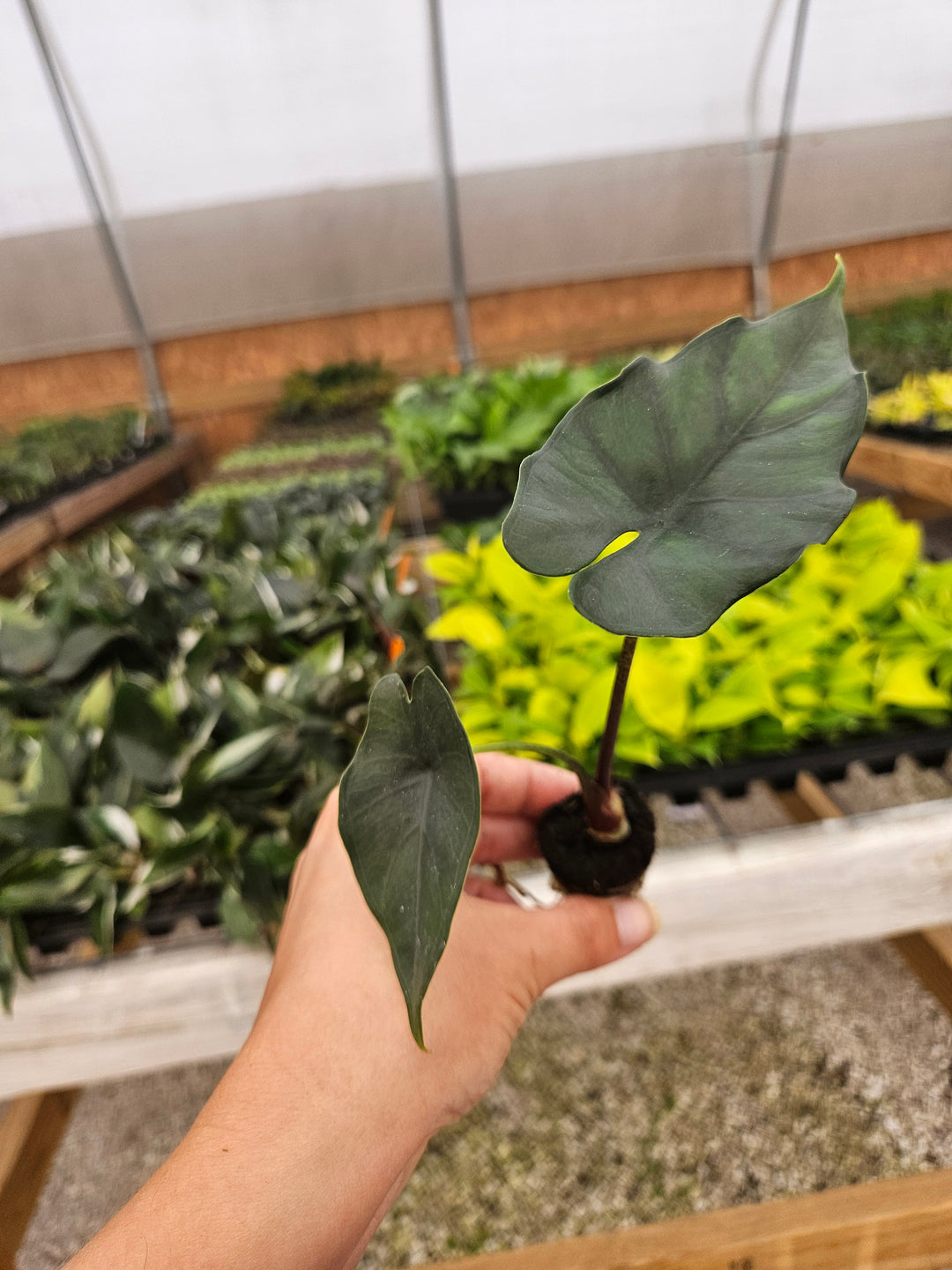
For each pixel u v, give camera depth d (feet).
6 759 2.54
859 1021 3.05
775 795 3.56
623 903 1.62
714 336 0.96
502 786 1.89
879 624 3.06
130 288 12.87
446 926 0.89
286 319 13.69
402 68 11.35
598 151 12.32
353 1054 1.31
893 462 4.88
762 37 11.19
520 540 0.86
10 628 3.02
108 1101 3.17
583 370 7.12
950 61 11.10
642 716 2.54
